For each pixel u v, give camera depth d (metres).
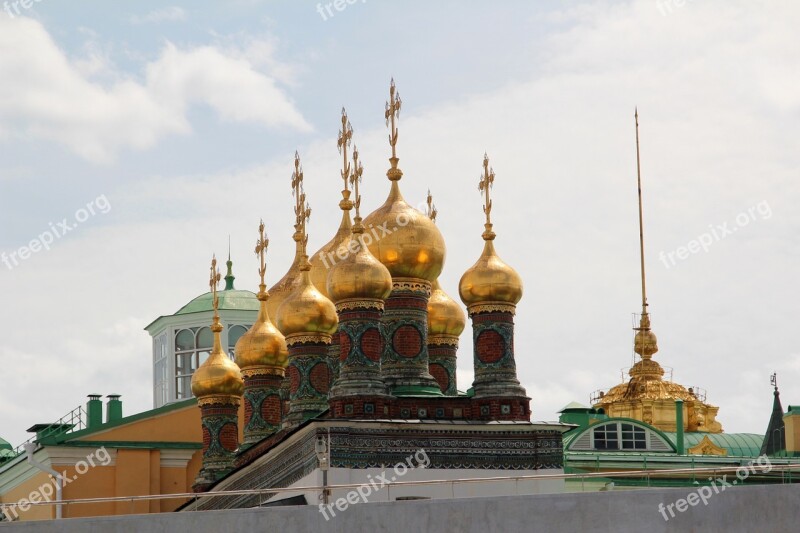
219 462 73.62
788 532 41.84
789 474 60.44
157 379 93.19
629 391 86.81
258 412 70.31
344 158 66.56
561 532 41.88
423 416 57.44
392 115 63.84
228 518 42.53
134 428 80.12
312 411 64.19
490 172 61.66
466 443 56.66
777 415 81.44
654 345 88.56
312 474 55.59
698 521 41.91
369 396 56.69
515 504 42.12
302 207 67.44
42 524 42.22
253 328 71.44
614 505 42.00
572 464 68.00
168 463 80.31
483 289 59.31
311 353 64.81
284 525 42.41
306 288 65.44
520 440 57.12
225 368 74.38
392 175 63.28
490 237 60.88
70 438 78.75
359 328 57.62
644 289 89.56
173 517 42.56
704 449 78.56
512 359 58.84
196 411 81.31
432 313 67.25
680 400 76.75
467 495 56.00
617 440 71.69
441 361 67.25
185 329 92.31
